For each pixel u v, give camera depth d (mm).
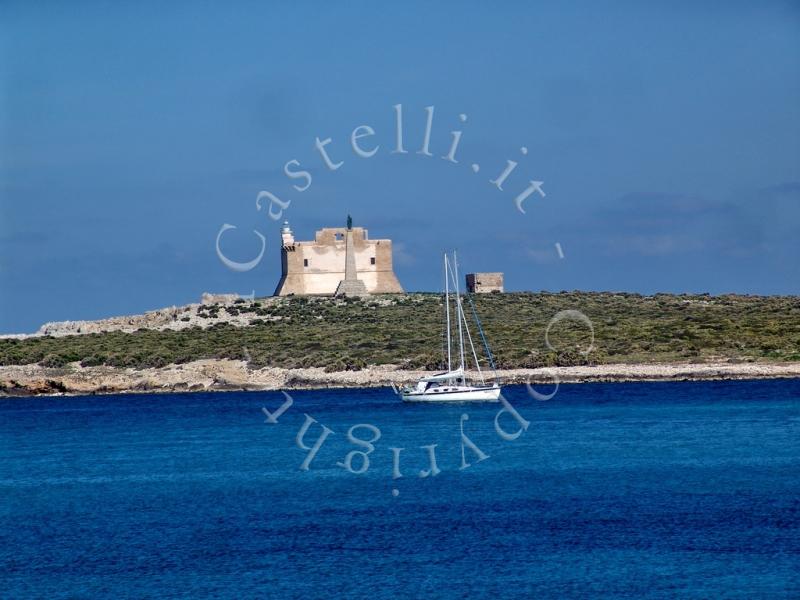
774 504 148625
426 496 161250
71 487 178375
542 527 138500
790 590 111250
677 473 174250
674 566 119938
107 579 120750
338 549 130250
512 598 110438
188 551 131500
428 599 110625
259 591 114500
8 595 115875
